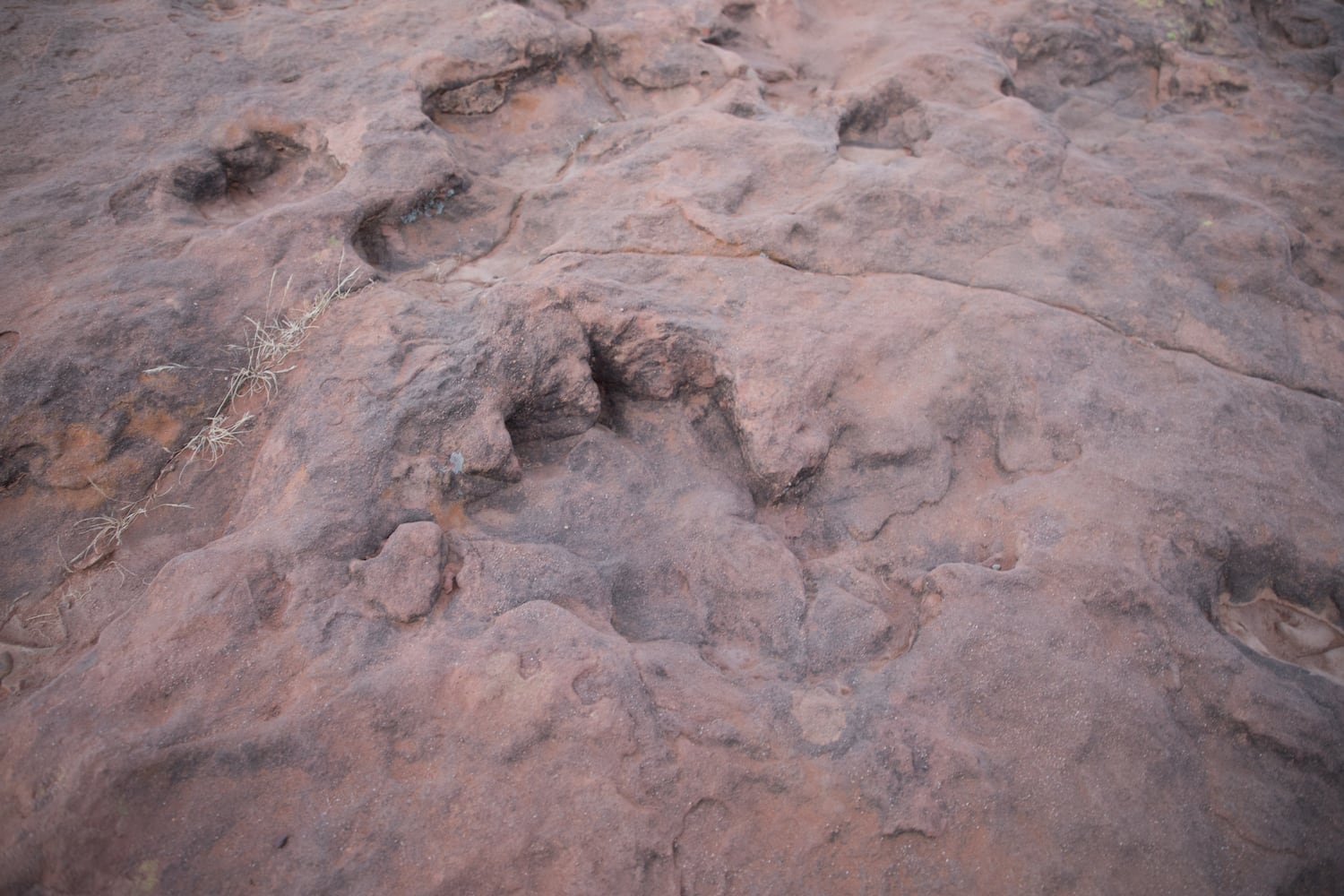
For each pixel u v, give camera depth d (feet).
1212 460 8.66
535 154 11.93
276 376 8.39
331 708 5.96
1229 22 15.83
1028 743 6.63
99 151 10.29
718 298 9.34
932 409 8.91
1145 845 6.32
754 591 7.43
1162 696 7.02
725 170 11.02
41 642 6.93
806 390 8.57
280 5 13.00
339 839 5.58
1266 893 6.33
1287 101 14.15
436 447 7.68
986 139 12.03
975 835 6.19
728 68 13.03
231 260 9.16
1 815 5.48
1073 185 11.64
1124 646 7.23
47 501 7.73
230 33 12.16
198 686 6.06
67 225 9.35
